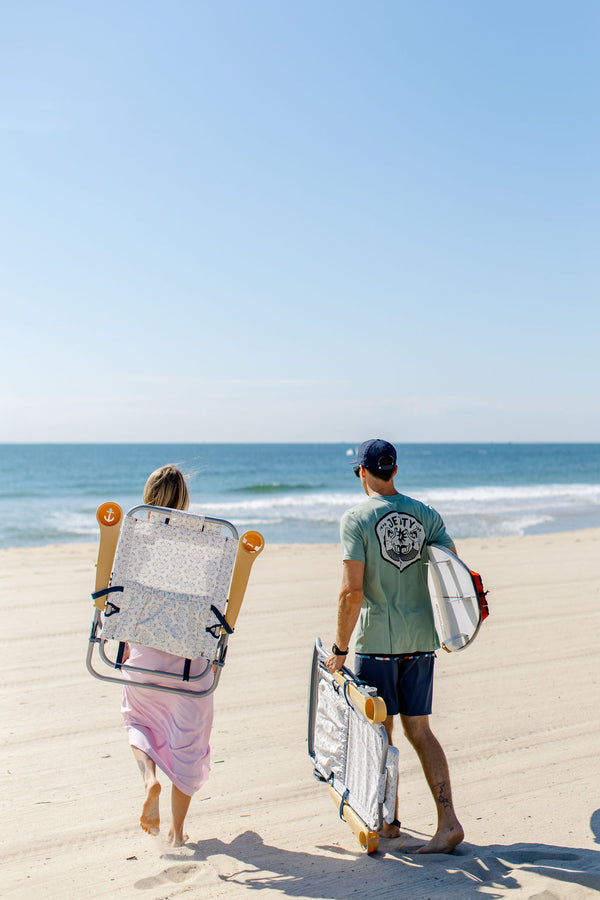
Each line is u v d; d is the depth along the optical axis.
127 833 3.19
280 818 3.36
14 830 3.21
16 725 4.58
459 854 2.99
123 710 3.20
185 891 2.65
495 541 15.41
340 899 2.59
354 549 3.09
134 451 156.12
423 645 3.17
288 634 6.93
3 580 9.85
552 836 3.13
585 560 11.79
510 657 6.11
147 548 2.95
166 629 2.92
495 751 4.12
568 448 191.25
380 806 2.82
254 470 71.75
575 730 4.44
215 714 4.80
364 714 2.87
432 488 45.97
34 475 63.44
